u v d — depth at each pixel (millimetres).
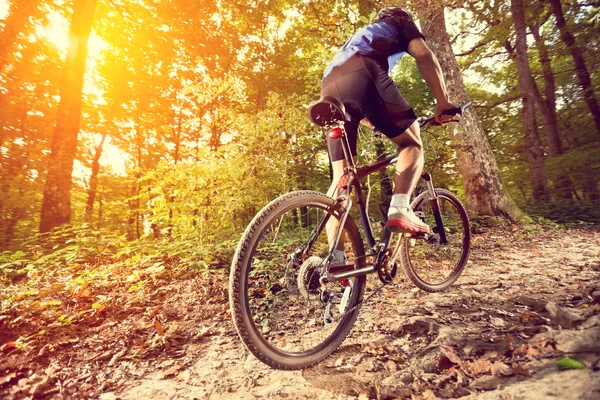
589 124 16641
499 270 3428
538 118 18844
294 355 1624
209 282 3131
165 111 16281
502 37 13633
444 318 2055
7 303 2801
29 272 3857
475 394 1205
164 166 5340
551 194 11508
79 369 1857
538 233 6641
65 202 8133
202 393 1557
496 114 19359
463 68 16656
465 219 2838
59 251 4426
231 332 2209
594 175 12758
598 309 1691
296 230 2115
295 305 1991
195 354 1961
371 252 1943
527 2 12633
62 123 8430
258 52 15492
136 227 16281
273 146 5395
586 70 14234
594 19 13391
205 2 12125
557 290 2459
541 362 1279
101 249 4656
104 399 1575
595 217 8695
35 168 11070
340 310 1842
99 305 2670
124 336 2221
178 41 13172
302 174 7527
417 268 2857
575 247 4910
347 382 1495
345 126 1840
